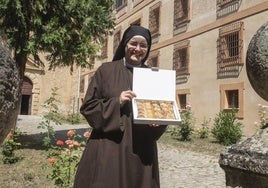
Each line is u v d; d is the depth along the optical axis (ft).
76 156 14.82
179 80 49.32
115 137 7.23
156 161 7.54
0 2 22.40
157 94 7.33
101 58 28.73
